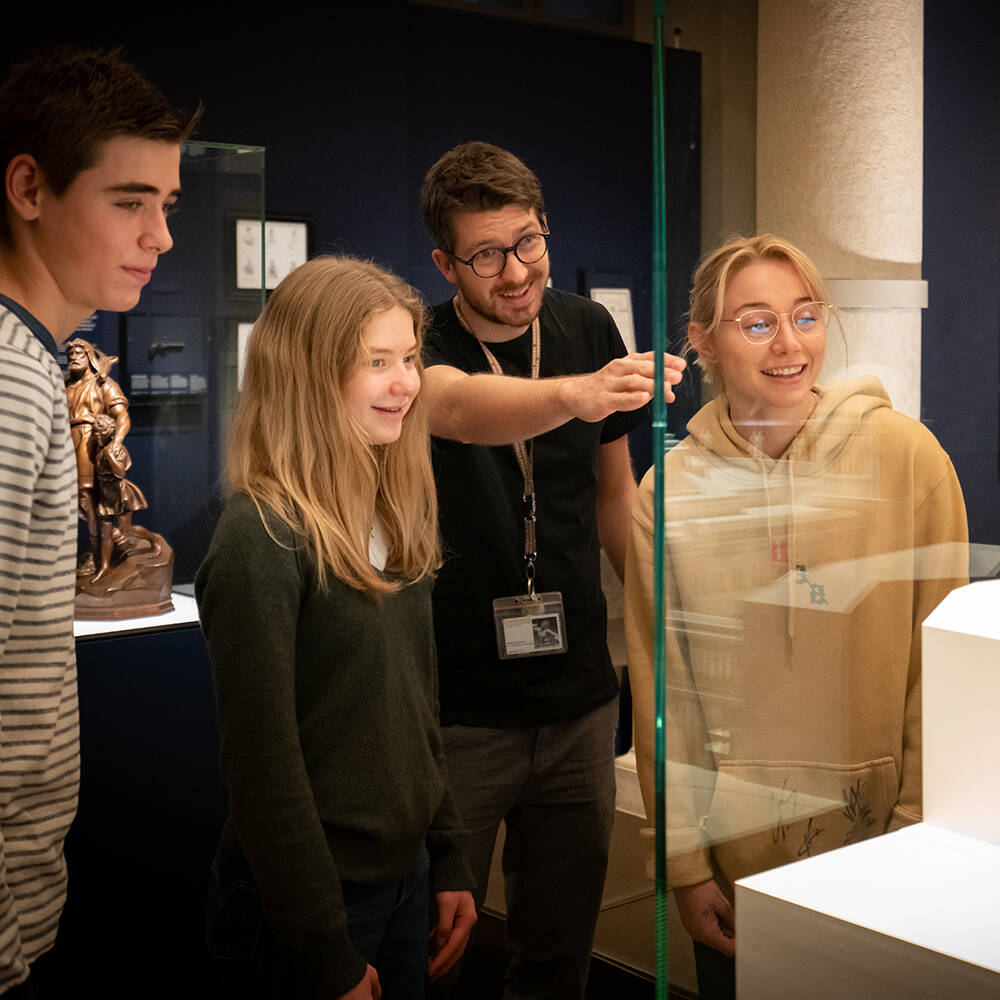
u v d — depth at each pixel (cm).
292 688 144
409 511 166
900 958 63
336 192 426
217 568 144
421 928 165
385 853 152
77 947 261
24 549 124
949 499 70
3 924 119
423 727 160
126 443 302
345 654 149
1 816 128
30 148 150
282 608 143
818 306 65
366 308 157
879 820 71
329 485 153
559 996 235
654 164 62
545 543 225
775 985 67
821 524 67
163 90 381
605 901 251
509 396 186
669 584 64
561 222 489
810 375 66
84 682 259
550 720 224
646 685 110
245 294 317
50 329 158
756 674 67
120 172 155
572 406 171
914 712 69
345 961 142
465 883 180
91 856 262
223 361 316
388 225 442
